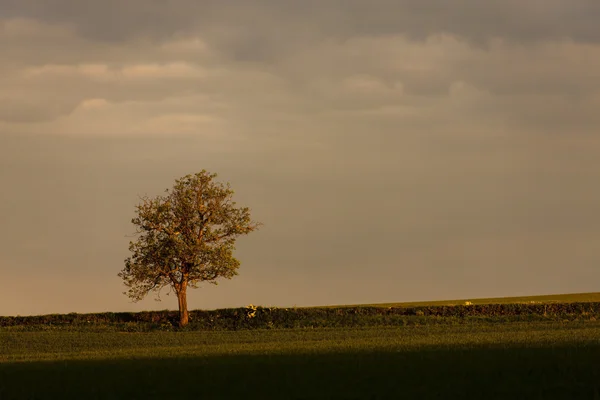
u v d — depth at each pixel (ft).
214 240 349.61
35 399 133.49
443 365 157.07
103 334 322.96
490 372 146.30
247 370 159.63
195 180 350.23
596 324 319.27
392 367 157.38
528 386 132.57
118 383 147.43
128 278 346.95
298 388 137.18
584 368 147.74
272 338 286.05
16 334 327.47
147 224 345.31
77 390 140.67
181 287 353.92
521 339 229.45
